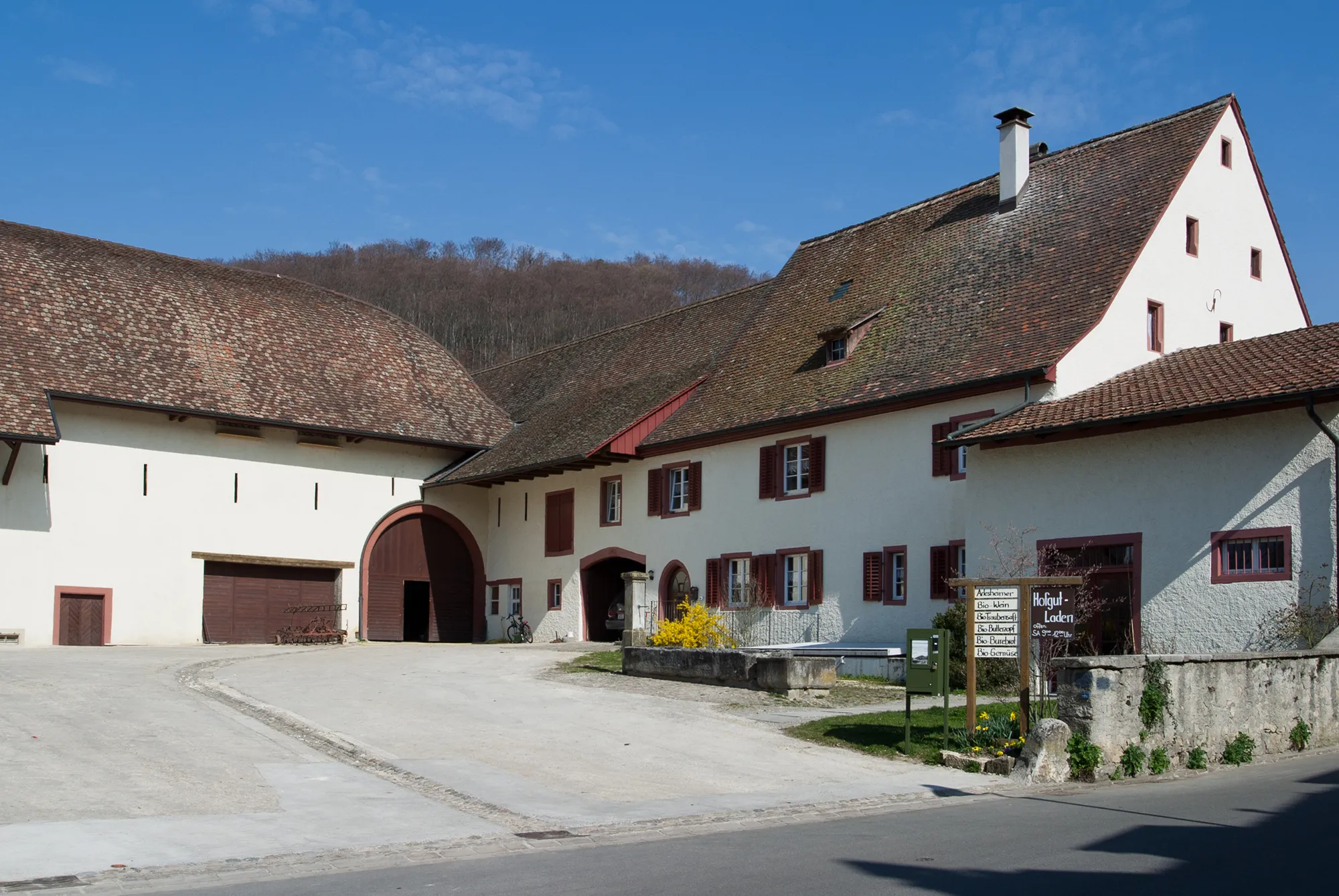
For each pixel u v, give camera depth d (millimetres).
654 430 33906
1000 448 23844
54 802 11219
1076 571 22516
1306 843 9766
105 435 32812
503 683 21953
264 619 35719
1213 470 20641
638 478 34406
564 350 45219
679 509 33156
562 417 38438
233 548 34938
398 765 13883
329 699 19234
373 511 38094
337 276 86125
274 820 10875
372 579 38062
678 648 22969
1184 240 26938
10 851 9398
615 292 89250
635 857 9641
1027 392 24188
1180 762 14578
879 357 28875
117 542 32781
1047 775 13648
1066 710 14117
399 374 40312
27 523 31250
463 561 40312
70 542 31953
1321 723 16516
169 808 11227
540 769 14047
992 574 23500
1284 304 29406
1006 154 30719
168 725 15664
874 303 31094
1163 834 10281
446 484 38781
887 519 26891
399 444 38938
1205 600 20531
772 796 12742
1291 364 20578
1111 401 22359
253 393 35625
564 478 37375
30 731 14734
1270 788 12836
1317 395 18984
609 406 36688
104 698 17797
